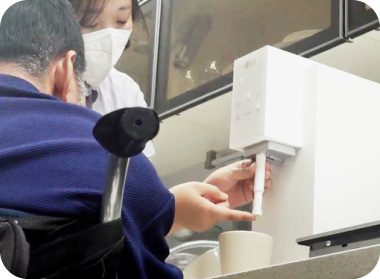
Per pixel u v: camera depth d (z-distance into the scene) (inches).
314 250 34.6
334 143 41.5
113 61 51.3
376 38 59.2
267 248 37.9
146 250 26.2
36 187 24.1
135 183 26.0
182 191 41.5
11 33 29.5
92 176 25.0
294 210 40.6
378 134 43.8
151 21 78.9
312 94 41.8
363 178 42.3
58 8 30.9
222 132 80.8
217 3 72.1
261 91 41.2
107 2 51.2
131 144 19.8
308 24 59.7
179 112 73.2
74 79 30.0
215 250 42.9
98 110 56.5
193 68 72.6
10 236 21.9
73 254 22.8
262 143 41.1
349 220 40.9
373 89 44.4
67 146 25.2
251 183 45.0
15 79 27.7
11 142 25.0
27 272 22.4
